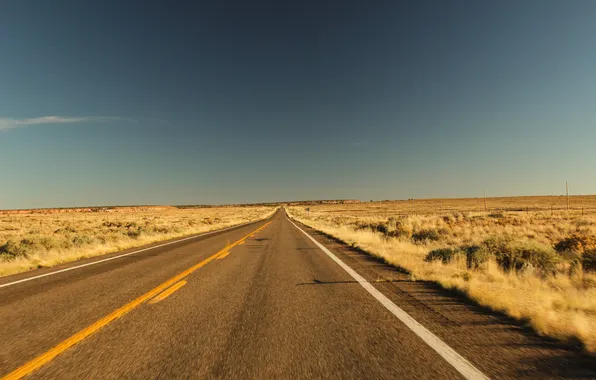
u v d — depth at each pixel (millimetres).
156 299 6148
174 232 26141
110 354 3660
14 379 3117
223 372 3182
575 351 3566
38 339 4172
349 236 19281
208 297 6266
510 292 5863
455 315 4930
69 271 9641
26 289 7234
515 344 3781
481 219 33281
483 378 3002
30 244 15117
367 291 6586
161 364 3379
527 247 9797
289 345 3846
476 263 9328
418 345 3789
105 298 6289
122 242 17609
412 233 20031
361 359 3436
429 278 7492
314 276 8320
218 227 36531
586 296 5762
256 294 6473
